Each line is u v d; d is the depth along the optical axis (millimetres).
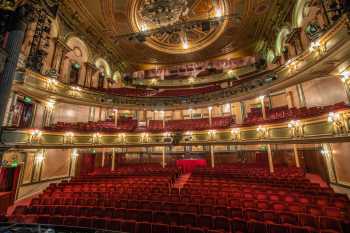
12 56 5953
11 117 10406
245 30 18484
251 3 15039
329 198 7215
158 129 15180
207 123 18656
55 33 13656
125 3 15695
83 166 16156
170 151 19000
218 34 19266
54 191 9359
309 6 10734
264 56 19844
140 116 22156
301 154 14344
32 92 11500
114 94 17203
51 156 13117
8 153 9602
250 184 9664
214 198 7559
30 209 7168
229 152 18000
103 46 19562
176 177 13156
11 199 9852
